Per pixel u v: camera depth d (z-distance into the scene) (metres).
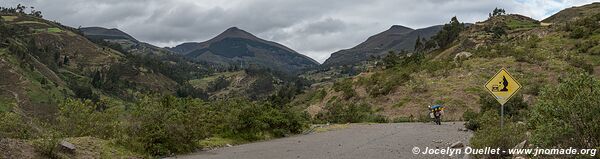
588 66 53.88
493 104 36.28
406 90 56.97
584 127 7.84
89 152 12.06
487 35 117.69
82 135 15.10
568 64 56.91
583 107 7.73
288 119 23.19
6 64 114.75
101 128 15.30
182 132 14.74
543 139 8.26
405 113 50.75
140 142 14.01
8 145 10.17
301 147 16.12
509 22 144.38
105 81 157.75
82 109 15.53
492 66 60.88
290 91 114.69
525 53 64.25
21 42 162.00
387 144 16.39
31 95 108.94
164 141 14.25
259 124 19.83
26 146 10.64
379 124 32.44
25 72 120.75
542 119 8.40
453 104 48.97
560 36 78.62
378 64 103.12
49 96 113.62
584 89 7.94
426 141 17.17
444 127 26.78
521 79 52.56
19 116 14.10
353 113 41.69
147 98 15.58
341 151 14.46
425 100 52.56
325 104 68.44
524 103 35.69
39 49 170.25
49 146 10.68
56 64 168.75
